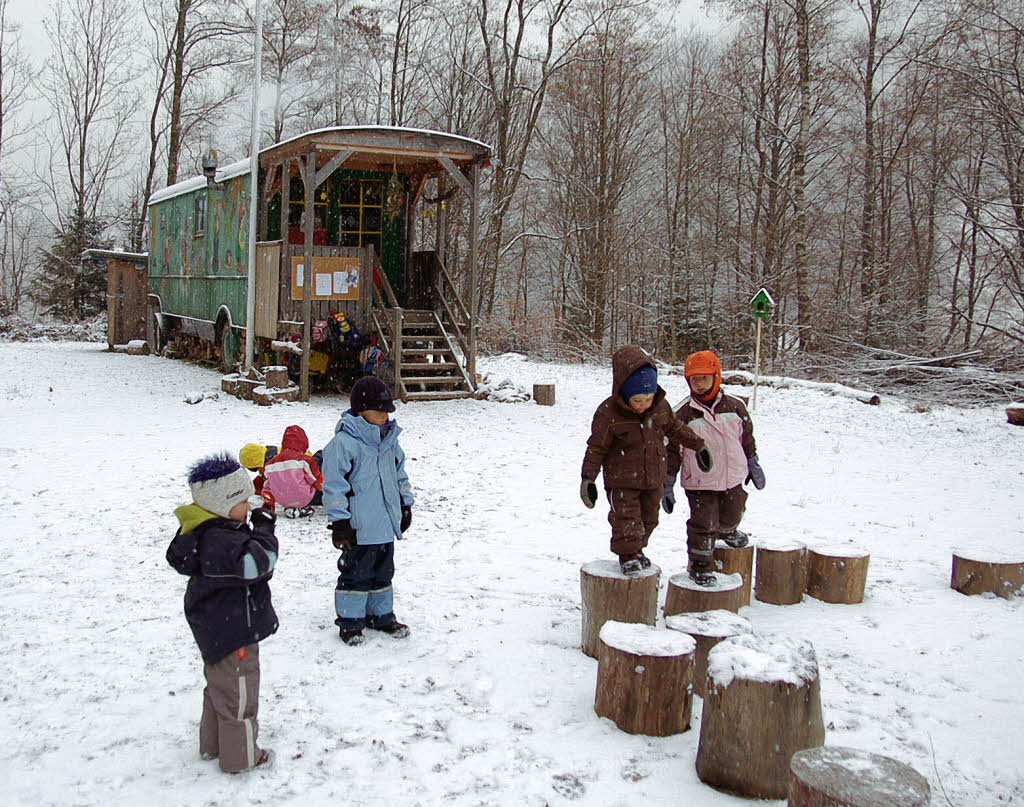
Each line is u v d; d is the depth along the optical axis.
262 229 15.22
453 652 4.62
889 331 22.77
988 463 10.77
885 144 28.59
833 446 11.80
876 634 5.07
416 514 7.63
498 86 32.28
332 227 16.03
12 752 3.45
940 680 4.42
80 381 15.69
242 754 3.33
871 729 3.84
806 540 7.16
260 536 3.29
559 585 5.86
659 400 4.84
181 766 3.40
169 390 14.88
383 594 4.77
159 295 21.69
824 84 27.78
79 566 5.86
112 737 3.60
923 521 7.91
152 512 7.26
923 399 17.69
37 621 4.87
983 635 5.05
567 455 10.55
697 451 4.93
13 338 26.84
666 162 34.56
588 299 33.12
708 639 4.16
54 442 10.00
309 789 3.26
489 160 14.40
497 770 3.42
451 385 14.98
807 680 3.29
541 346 27.66
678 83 35.53
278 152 14.23
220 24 31.16
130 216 35.00
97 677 4.18
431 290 15.95
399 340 14.05
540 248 40.00
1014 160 21.66
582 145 32.78
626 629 4.06
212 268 17.62
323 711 3.88
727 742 3.28
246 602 3.31
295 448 7.32
